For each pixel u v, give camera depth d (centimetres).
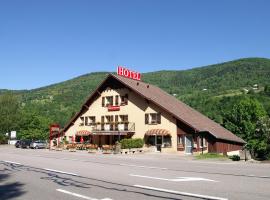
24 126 9750
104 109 5547
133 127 5103
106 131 5294
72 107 15088
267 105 9744
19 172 1730
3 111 9431
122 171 1697
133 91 5125
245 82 18362
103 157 2988
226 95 14150
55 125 5809
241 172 1636
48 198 1027
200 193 1055
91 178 1441
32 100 18100
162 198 991
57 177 1503
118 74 5512
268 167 1947
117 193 1081
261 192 1060
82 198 1012
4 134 8900
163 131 4728
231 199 959
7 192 1143
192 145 4484
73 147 5203
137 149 4578
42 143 5894
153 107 4934
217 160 2997
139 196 1024
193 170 1739
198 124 4759
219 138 4791
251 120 7144
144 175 1522
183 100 13762
